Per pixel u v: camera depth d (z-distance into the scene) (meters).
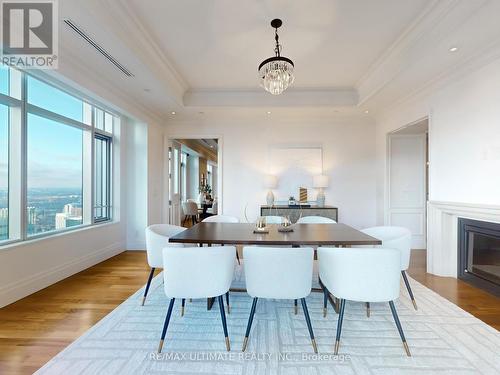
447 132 3.15
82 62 2.87
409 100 3.89
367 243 2.07
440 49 2.56
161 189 5.31
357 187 5.15
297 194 5.18
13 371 1.62
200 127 5.32
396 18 2.54
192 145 8.73
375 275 1.76
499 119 2.51
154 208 5.02
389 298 1.78
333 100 4.38
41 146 3.13
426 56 2.69
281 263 1.77
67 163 3.58
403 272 2.51
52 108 3.29
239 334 2.03
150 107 4.50
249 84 4.20
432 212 3.41
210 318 2.27
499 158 2.51
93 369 1.63
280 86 2.62
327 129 5.19
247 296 2.74
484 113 2.66
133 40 2.66
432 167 3.41
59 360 1.71
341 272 1.80
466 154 2.88
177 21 2.60
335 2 2.32
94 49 2.60
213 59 3.38
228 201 5.27
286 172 5.21
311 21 2.59
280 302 2.59
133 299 2.65
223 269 1.85
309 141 5.20
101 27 2.24
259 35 2.84
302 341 1.94
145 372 1.61
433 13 2.39
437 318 2.27
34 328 2.11
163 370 1.63
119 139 4.57
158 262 2.54
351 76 3.88
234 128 5.27
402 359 1.73
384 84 3.42
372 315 2.32
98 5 2.13
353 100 4.38
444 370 1.63
